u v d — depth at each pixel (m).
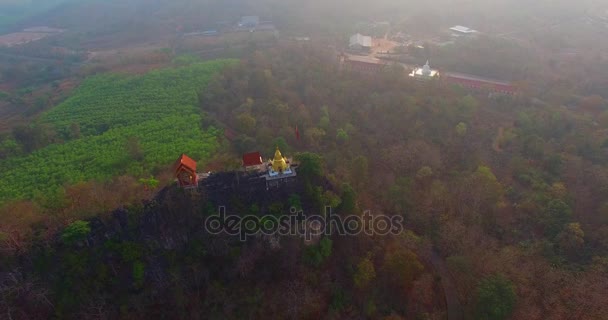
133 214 72.44
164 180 86.50
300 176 81.25
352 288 79.00
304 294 74.06
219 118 145.38
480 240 88.88
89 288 68.19
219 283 73.88
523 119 133.75
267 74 159.75
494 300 68.56
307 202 80.56
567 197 99.00
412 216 96.25
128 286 70.19
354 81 162.38
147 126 137.38
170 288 71.31
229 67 179.25
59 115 153.88
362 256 83.56
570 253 87.25
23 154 127.06
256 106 145.50
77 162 118.06
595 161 115.38
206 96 155.75
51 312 66.56
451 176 113.69
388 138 130.25
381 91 154.75
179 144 122.81
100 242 70.81
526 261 82.81
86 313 66.81
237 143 120.75
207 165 97.88
